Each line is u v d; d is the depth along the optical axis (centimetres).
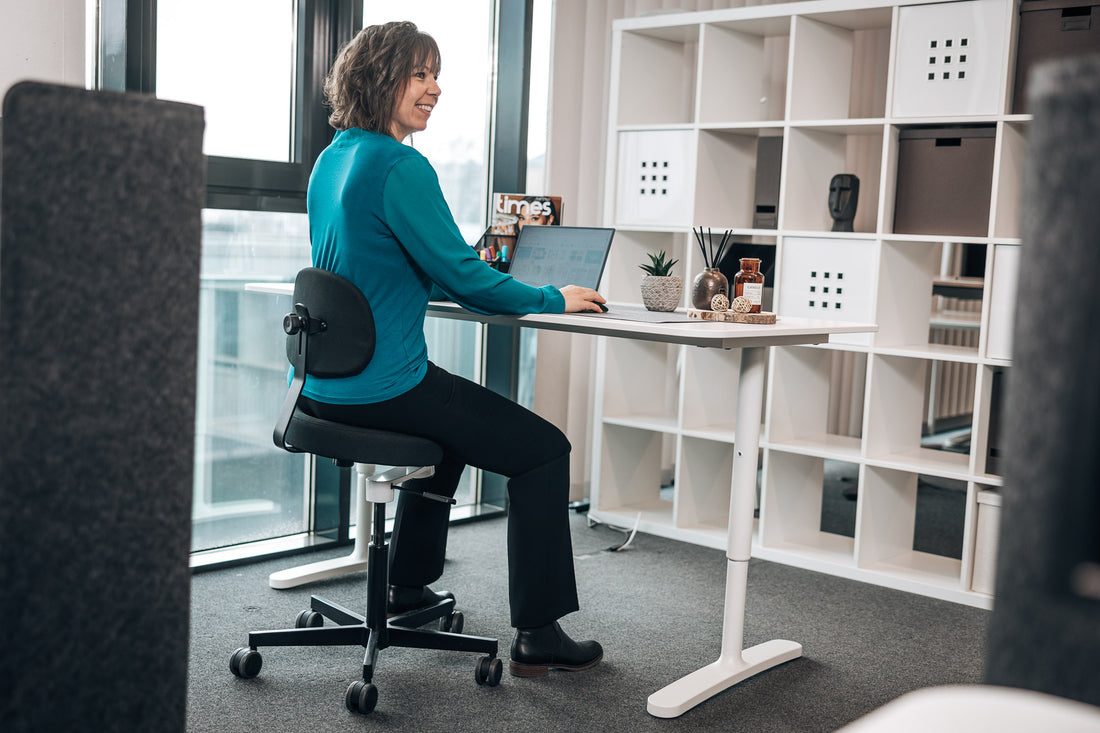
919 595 291
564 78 367
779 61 392
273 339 308
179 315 100
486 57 361
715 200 342
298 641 217
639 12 375
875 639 254
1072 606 55
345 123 214
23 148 91
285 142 302
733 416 359
